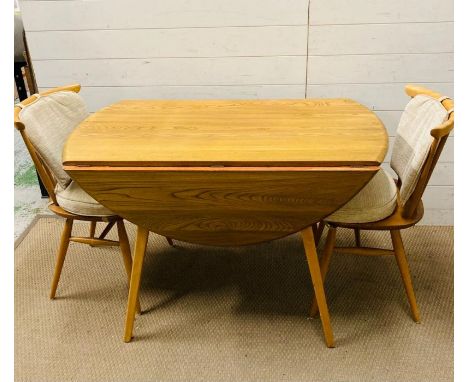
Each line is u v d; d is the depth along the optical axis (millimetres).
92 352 1521
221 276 1908
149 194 1288
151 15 1874
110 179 1262
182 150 1287
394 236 1496
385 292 1771
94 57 1972
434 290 1767
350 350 1494
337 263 1956
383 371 1412
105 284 1870
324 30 1856
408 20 1811
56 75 2018
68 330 1620
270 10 1832
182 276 1913
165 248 2113
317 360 1461
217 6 1838
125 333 1545
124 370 1446
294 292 1795
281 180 1229
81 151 1298
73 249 2115
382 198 1437
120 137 1390
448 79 1909
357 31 1848
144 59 1967
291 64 1935
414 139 1465
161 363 1469
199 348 1525
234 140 1347
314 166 1217
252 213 1310
